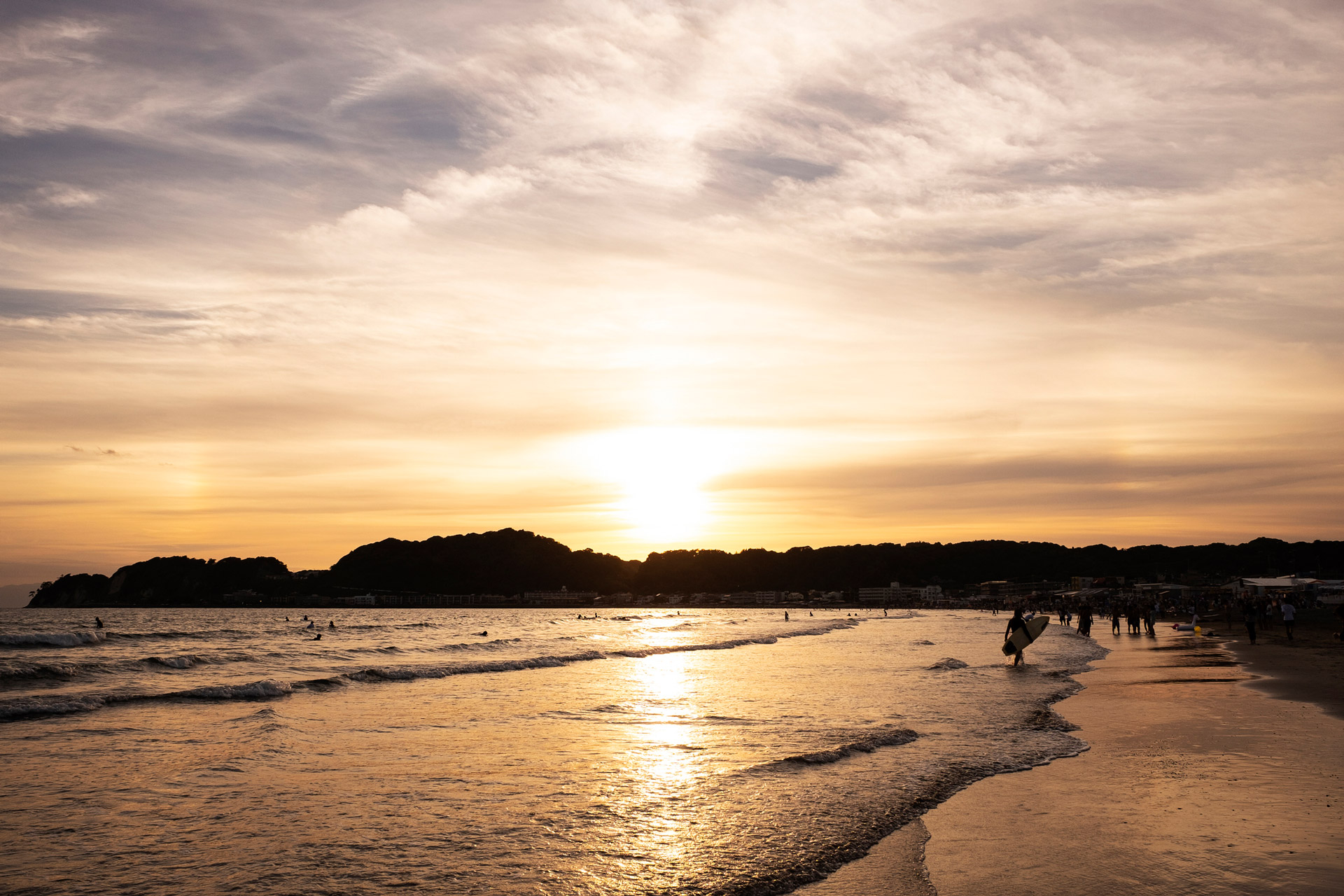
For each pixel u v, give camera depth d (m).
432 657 38.84
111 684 25.12
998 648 45.59
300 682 24.72
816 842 8.84
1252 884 7.32
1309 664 27.69
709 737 15.66
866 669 31.39
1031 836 8.94
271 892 7.32
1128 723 16.28
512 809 10.19
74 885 7.46
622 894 7.35
